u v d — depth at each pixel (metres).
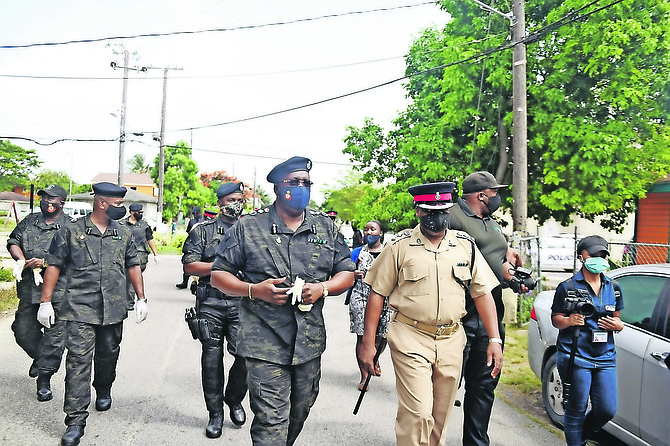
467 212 3.99
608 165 12.66
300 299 3.14
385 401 5.47
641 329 4.20
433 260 3.43
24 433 4.34
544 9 14.34
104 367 4.80
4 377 5.84
